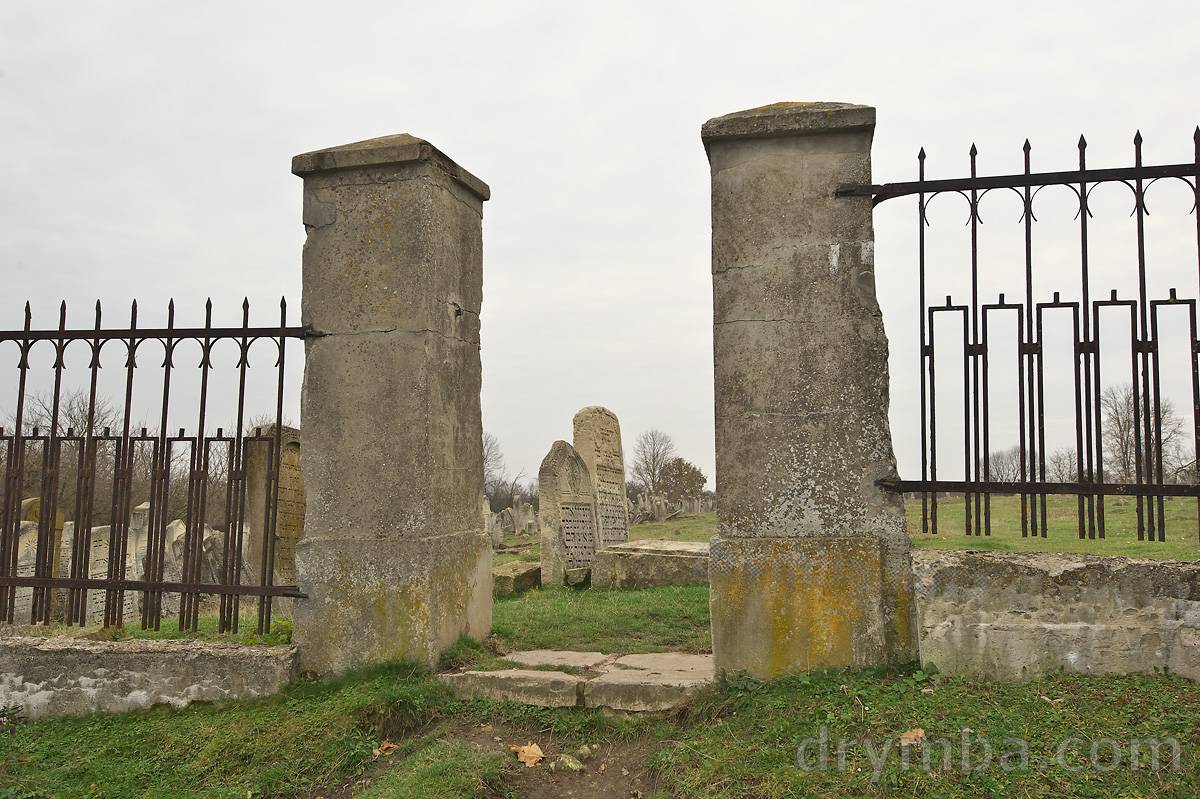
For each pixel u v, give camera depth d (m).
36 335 6.10
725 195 5.38
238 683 5.54
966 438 5.02
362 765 4.75
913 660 4.96
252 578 10.34
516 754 4.77
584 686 5.16
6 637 5.99
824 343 5.20
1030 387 4.96
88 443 6.03
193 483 5.88
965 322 5.06
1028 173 4.99
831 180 5.27
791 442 5.18
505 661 5.73
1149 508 4.74
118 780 4.77
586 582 11.17
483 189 6.58
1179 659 4.65
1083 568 4.79
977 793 3.74
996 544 11.92
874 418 5.12
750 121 5.30
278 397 5.84
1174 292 4.79
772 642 5.05
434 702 5.19
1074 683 4.62
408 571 5.56
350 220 5.88
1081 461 4.88
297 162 5.92
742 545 5.15
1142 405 4.99
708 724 4.73
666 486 54.12
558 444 11.97
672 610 7.96
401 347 5.72
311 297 5.88
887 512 5.08
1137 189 4.86
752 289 5.29
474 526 6.38
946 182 5.09
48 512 6.08
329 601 5.64
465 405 6.29
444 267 5.98
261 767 4.80
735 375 5.28
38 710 5.73
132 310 5.96
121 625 6.05
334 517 5.71
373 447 5.70
